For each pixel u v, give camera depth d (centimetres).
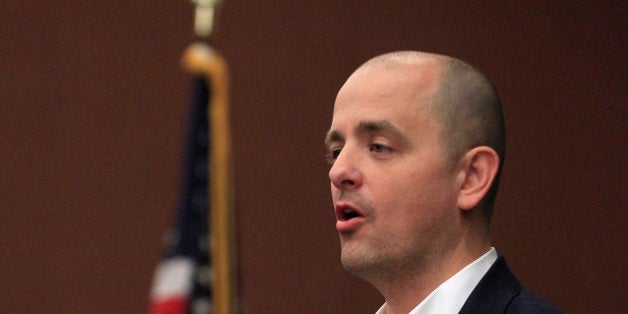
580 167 1087
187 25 1117
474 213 536
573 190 1084
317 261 1094
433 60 548
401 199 520
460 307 519
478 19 1107
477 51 1103
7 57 1127
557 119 1095
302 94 1113
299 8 1123
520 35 1105
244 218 1094
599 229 1080
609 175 1085
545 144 1092
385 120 523
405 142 523
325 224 1096
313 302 1090
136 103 1112
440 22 1110
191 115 454
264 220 1096
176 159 1099
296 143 1106
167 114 1106
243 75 1111
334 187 532
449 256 529
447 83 539
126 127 1109
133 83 1115
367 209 522
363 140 531
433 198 523
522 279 1071
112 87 1116
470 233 534
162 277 438
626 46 1098
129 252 1091
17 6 1136
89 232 1098
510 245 1076
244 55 1113
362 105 532
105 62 1121
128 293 1085
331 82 1113
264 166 1103
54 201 1105
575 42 1102
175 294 434
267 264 1091
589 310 1069
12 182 1112
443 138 528
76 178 1107
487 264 535
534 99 1097
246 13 1119
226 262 433
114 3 1127
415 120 526
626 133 1088
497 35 1105
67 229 1101
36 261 1099
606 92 1095
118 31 1123
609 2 1103
